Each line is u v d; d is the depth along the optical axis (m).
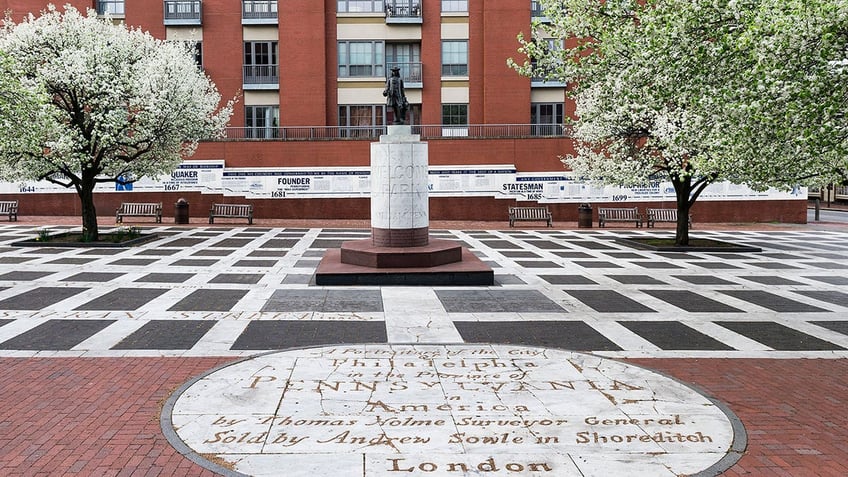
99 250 19.56
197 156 31.86
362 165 32.00
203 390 7.29
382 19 33.75
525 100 33.09
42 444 5.93
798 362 8.84
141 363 8.45
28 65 19.83
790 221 32.44
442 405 6.87
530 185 31.81
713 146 9.85
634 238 24.42
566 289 14.08
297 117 33.16
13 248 19.58
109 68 19.70
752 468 5.53
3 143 16.09
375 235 15.87
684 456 5.71
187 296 12.80
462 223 30.58
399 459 5.57
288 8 33.00
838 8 7.04
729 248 21.25
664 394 7.31
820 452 5.89
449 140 31.95
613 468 5.45
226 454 5.67
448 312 11.62
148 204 28.52
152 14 32.78
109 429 6.27
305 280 14.76
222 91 33.31
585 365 8.42
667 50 9.69
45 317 10.94
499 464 5.49
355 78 33.84
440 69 33.78
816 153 8.41
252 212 30.97
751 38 7.82
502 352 9.00
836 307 12.60
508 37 33.00
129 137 21.02
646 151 22.64
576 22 12.77
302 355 8.71
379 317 11.15
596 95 19.48
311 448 5.79
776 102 7.95
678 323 11.08
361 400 7.00
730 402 7.21
